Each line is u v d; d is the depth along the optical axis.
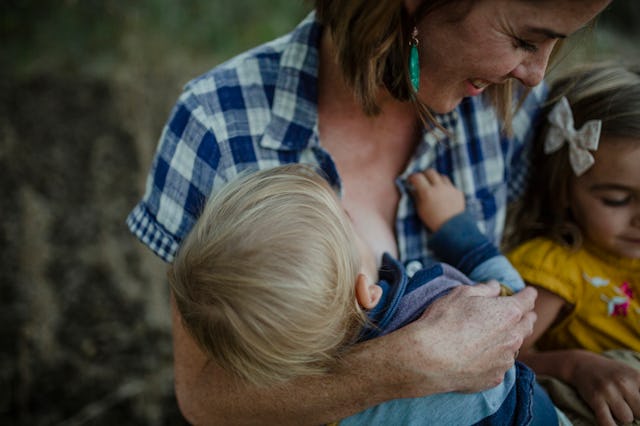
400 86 1.16
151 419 2.28
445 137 1.38
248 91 1.28
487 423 1.12
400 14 1.06
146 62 3.39
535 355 1.47
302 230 1.05
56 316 2.47
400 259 1.39
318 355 1.06
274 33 3.75
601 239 1.44
